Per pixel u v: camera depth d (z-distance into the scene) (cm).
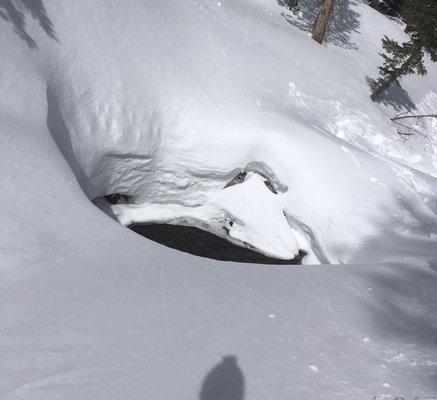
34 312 416
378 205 1003
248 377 349
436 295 576
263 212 1118
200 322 423
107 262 547
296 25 1827
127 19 1124
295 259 1080
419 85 1998
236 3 1633
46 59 903
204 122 1133
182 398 321
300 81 1402
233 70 1284
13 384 322
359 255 888
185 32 1261
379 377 368
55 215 615
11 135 711
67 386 325
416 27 1376
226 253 1088
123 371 344
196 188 1188
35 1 943
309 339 417
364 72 1730
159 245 640
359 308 502
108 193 1082
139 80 1077
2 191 606
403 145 1409
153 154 1089
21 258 510
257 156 1128
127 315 425
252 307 466
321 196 1027
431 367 391
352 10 2288
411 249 840
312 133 1157
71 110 934
